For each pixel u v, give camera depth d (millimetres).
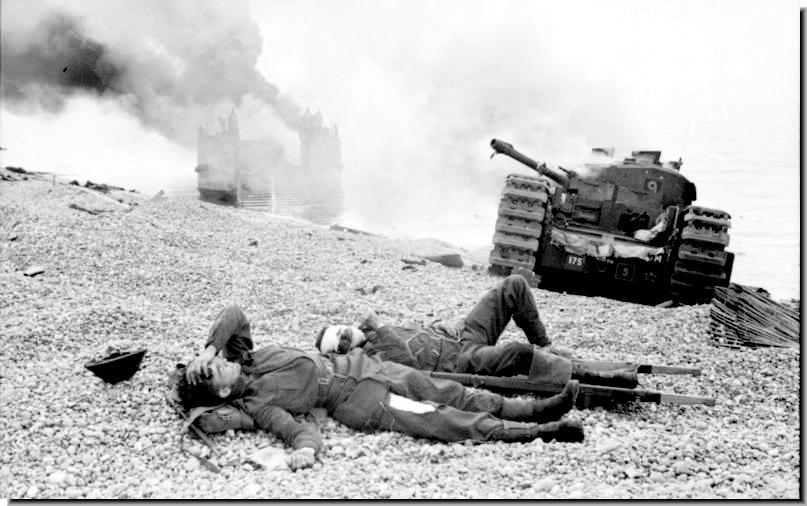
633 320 8422
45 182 16500
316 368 4840
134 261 9984
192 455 4445
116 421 4805
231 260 11094
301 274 10664
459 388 4906
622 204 11938
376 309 8414
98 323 6781
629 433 4867
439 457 4457
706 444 4602
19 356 6105
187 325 7055
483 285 10445
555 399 4848
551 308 9156
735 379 6137
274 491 3875
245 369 4832
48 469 4219
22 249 10234
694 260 10633
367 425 4781
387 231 22453
